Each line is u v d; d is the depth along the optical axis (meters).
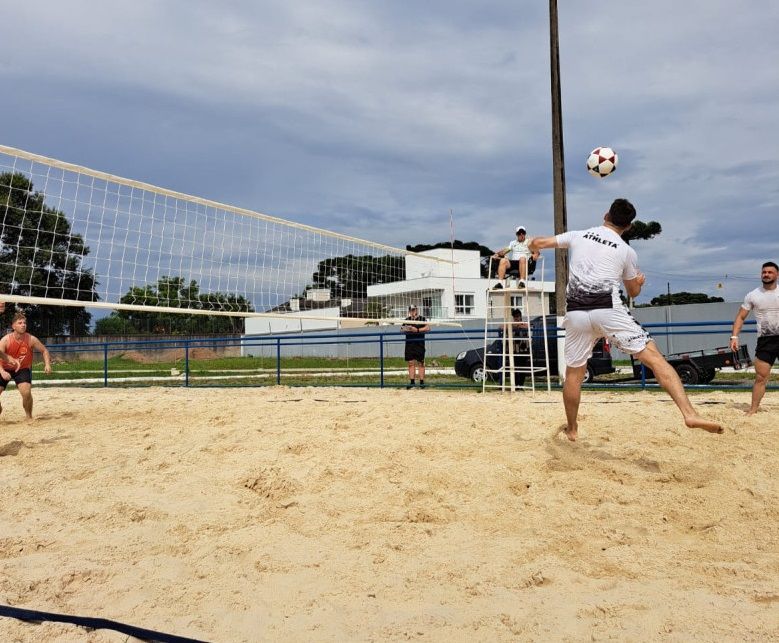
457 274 36.28
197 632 2.72
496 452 5.27
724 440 5.44
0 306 6.61
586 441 5.49
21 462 5.87
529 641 2.53
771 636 2.46
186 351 14.60
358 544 3.65
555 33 14.10
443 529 3.86
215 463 5.54
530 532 3.75
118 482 5.11
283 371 19.89
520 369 10.27
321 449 5.69
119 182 7.90
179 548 3.74
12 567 3.54
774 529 3.64
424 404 8.19
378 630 2.67
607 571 3.19
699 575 3.09
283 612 2.88
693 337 20.17
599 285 4.51
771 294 6.56
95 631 2.73
